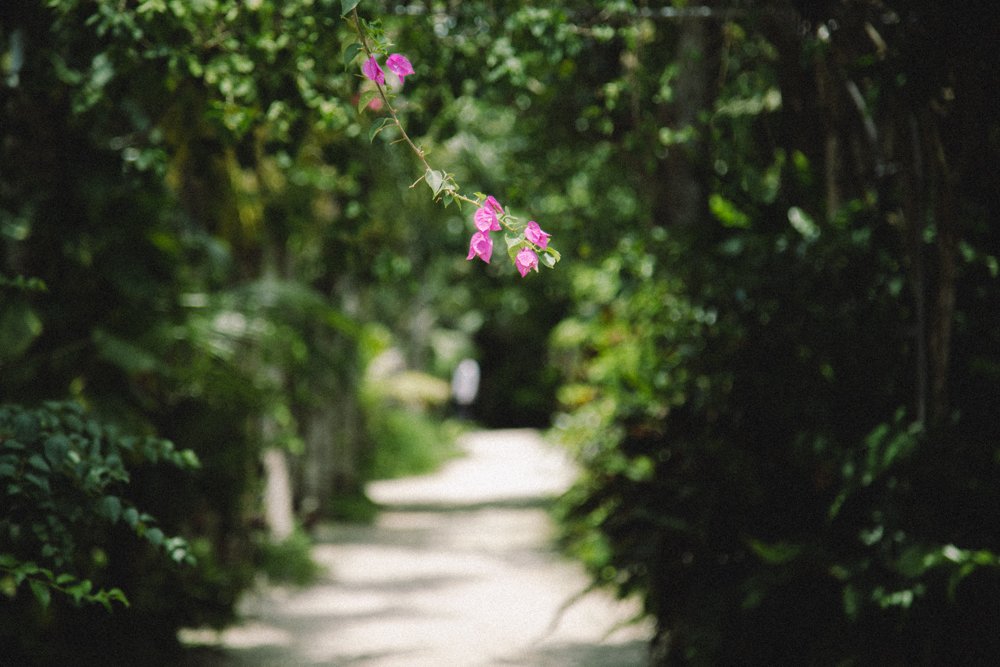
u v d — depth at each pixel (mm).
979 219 4703
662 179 6559
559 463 21609
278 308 7520
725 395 5438
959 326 4625
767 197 5684
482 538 12633
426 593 9109
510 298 16859
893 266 4824
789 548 4477
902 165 4418
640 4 5410
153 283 5789
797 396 4992
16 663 4695
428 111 5520
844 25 4488
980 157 4430
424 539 12609
